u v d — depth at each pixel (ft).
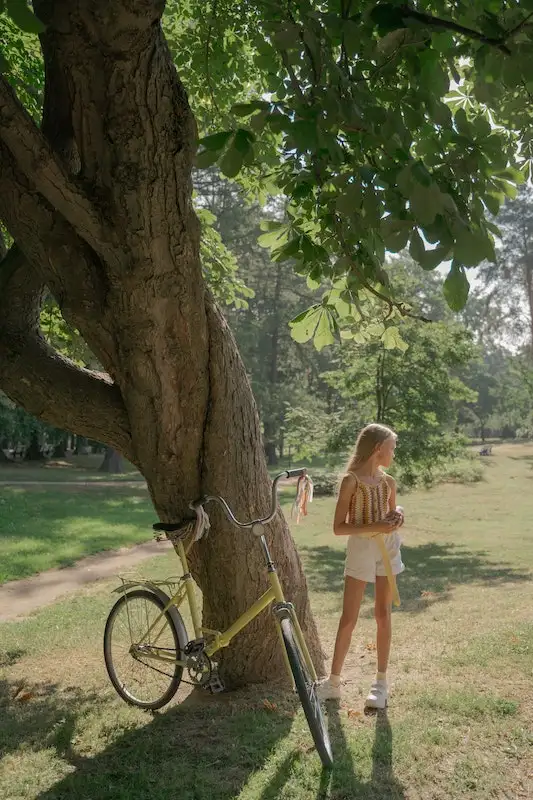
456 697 13.28
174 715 13.98
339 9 11.07
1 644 22.58
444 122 9.95
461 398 57.36
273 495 13.67
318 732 11.12
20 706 16.24
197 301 13.23
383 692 13.60
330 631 21.40
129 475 134.10
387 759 11.23
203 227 30.07
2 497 79.15
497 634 17.37
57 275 13.21
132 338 13.23
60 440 156.15
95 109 11.75
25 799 10.92
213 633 14.02
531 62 9.45
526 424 189.67
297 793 10.43
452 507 81.00
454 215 8.74
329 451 56.44
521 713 12.44
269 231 14.21
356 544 14.26
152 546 51.31
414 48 9.99
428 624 20.68
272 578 13.14
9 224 13.08
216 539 14.84
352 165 11.20
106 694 16.28
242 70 26.09
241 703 14.20
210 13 24.20
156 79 11.30
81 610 28.02
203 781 10.93
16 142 11.09
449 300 9.11
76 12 10.82
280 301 157.58
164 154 11.64
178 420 14.21
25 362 14.74
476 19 9.67
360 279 12.69
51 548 47.73
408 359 54.29
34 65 27.43
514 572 35.45
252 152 9.34
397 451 53.57
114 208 12.00
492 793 10.09
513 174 10.46
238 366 15.16
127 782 11.25
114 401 14.80
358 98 10.37
